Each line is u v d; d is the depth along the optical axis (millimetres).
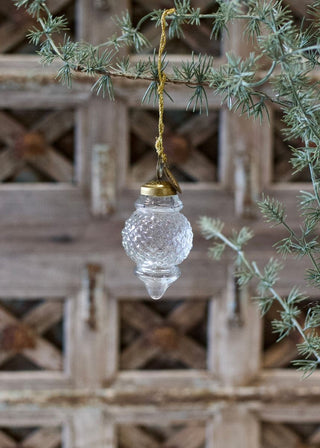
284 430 1722
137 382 1674
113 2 1537
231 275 1628
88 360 1658
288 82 940
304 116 945
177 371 1696
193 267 1632
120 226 1624
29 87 1548
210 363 1681
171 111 1626
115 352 1666
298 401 1680
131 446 1709
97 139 1592
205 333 1704
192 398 1672
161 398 1669
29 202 1604
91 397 1661
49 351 1673
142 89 1560
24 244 1618
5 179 1626
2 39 1560
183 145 1627
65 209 1613
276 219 1011
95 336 1650
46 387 1664
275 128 1628
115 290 1641
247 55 1554
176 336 1687
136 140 1642
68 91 1561
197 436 1703
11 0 1549
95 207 1610
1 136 1605
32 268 1625
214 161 1663
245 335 1663
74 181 1630
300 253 1015
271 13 915
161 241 944
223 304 1651
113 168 1601
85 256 1628
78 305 1645
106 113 1581
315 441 1726
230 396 1669
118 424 1687
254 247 1632
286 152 1646
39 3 970
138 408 1672
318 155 960
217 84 944
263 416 1689
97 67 957
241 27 1543
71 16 1569
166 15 960
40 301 1677
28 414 1664
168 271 964
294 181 1658
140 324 1682
